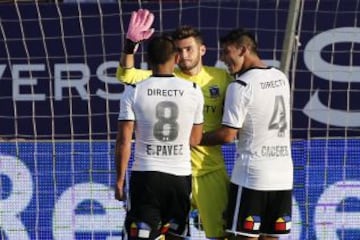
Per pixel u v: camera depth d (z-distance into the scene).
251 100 20.25
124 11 28.02
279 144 20.64
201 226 23.55
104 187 26.05
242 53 20.69
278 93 20.56
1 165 26.14
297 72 27.77
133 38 21.08
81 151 26.12
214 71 22.17
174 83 20.22
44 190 26.08
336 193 25.95
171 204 20.42
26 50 27.72
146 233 20.12
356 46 27.81
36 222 26.05
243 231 20.66
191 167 21.69
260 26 28.22
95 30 27.80
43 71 27.72
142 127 20.11
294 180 25.92
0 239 26.03
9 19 27.66
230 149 25.75
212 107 21.81
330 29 27.83
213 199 21.86
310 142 26.02
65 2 27.89
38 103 27.66
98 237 26.03
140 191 20.20
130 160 25.44
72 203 26.05
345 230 25.89
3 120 27.66
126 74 21.50
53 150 26.11
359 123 27.66
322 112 27.72
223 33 28.12
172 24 28.06
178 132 20.14
